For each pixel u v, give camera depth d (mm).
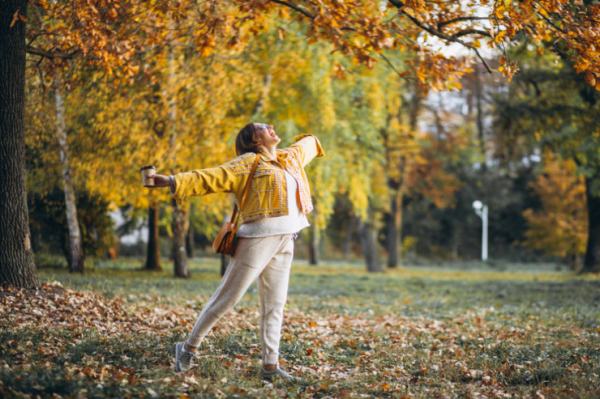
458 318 10375
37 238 19328
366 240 31578
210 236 25281
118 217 27000
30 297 7957
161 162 14914
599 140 20562
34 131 14328
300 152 5203
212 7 8953
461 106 36562
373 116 19641
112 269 20531
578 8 7656
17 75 8297
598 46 7164
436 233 49594
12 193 8266
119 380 4562
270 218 4777
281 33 9328
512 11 7375
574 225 32562
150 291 12102
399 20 8977
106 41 8516
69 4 8547
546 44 14750
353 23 8094
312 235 35250
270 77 17062
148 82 13430
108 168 15312
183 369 5070
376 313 11031
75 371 4688
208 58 14016
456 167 46594
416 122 32438
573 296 14883
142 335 6484
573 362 6148
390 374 5672
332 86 18516
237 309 9672
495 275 29734
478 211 45781
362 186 21031
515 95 21219
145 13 9320
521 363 6148
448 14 8086
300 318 9164
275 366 5141
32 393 4098
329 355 6395
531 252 46562
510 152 24531
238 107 17562
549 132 21266
